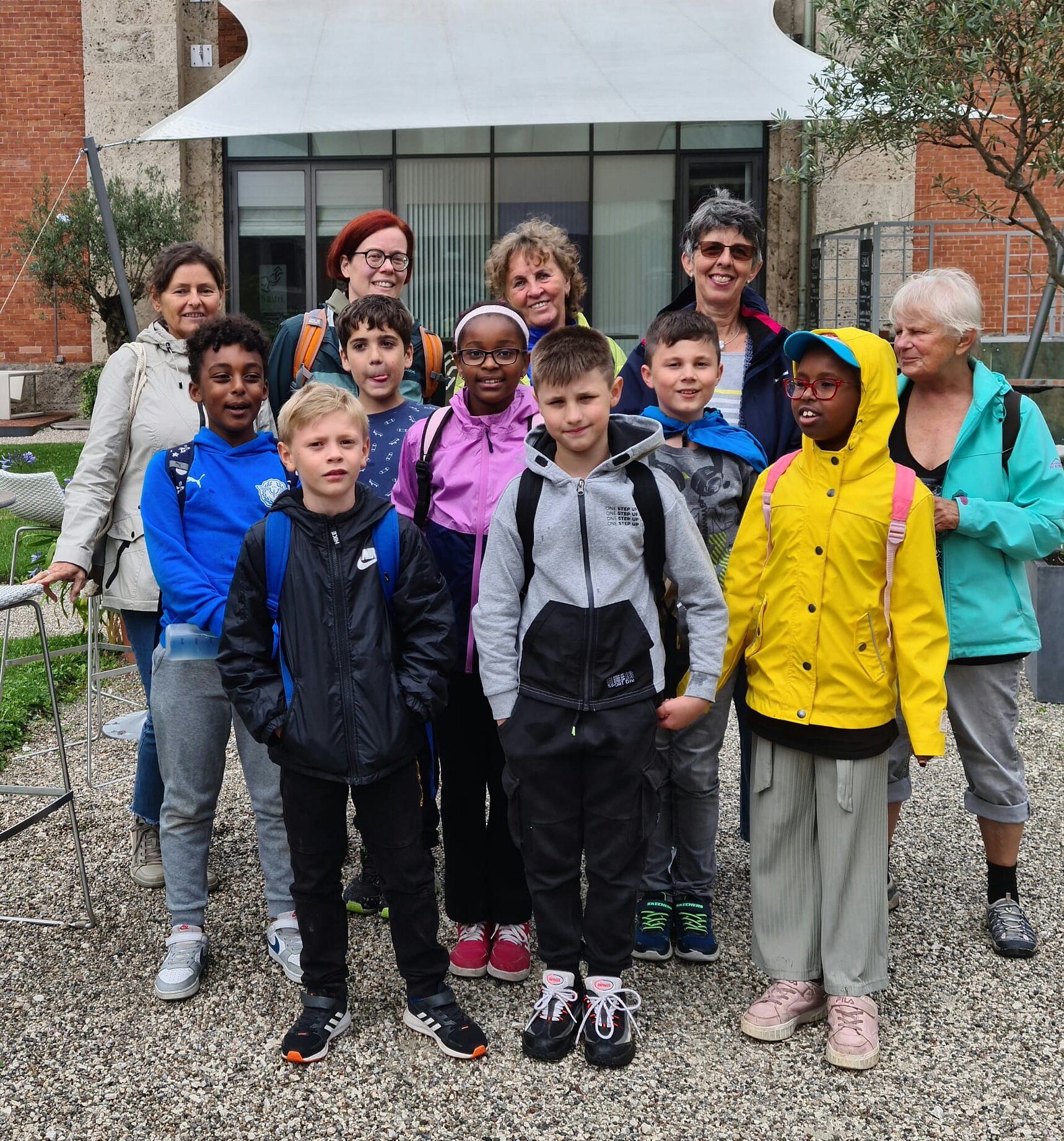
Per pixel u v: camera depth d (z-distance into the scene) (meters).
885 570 2.79
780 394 3.40
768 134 12.76
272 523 2.73
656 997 3.02
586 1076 2.66
